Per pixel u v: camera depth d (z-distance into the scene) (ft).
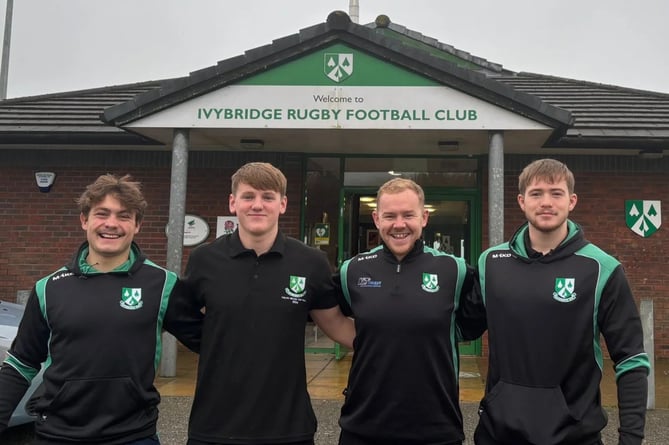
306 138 24.97
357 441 9.17
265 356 8.96
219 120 21.53
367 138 24.67
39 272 28.37
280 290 9.21
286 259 9.43
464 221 27.96
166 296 9.10
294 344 9.21
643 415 8.02
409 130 21.62
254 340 9.00
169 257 21.77
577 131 24.91
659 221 26.78
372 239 28.22
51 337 8.66
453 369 9.25
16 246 28.50
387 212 9.50
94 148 28.35
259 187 9.28
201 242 27.91
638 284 26.73
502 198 20.98
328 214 28.22
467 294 9.60
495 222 20.86
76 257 9.09
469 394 20.30
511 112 20.92
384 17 34.65
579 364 8.41
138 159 28.55
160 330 9.12
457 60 34.83
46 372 8.52
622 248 26.94
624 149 25.80
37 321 8.79
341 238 28.02
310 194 28.32
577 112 27.32
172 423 16.78
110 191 9.01
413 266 9.46
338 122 21.17
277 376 8.97
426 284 9.25
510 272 8.98
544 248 9.01
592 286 8.48
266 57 21.31
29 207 28.60
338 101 21.22
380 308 9.13
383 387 8.96
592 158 27.17
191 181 28.35
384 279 9.43
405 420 8.90
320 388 21.16
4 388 8.60
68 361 8.38
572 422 8.19
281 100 21.38
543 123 20.77
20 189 28.71
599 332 8.65
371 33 21.02
